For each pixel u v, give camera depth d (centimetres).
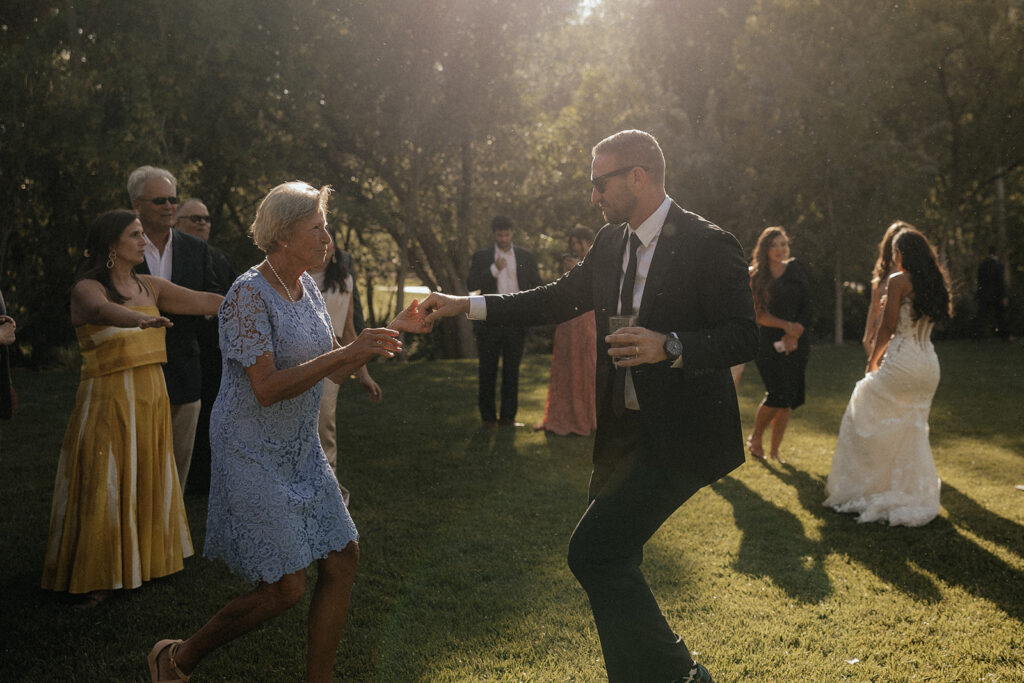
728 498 532
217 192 1536
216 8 1334
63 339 1253
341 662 308
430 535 454
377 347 249
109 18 1297
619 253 283
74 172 1154
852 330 1966
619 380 275
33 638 324
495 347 754
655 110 2044
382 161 1714
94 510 355
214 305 397
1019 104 1742
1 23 1148
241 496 255
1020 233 1922
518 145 1806
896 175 1772
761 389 1002
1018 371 1144
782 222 1911
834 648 320
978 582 387
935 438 715
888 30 1702
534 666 304
